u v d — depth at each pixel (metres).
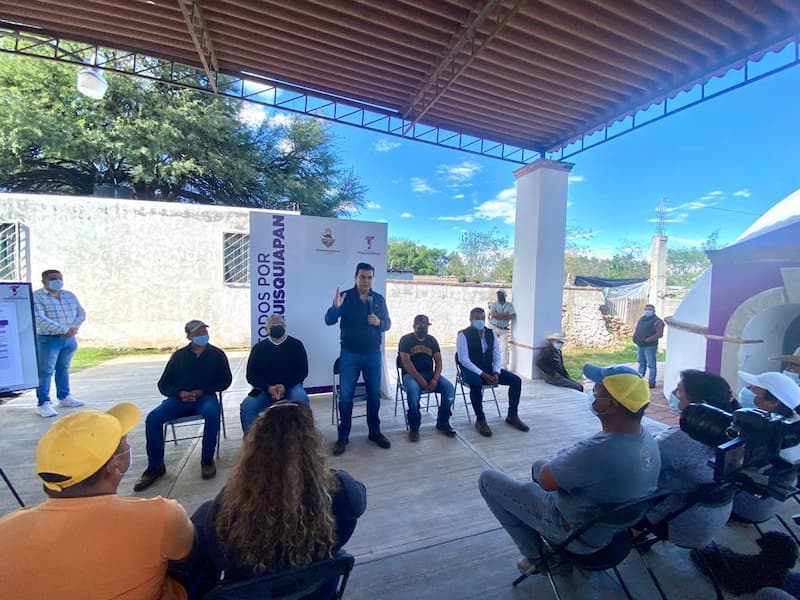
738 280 4.46
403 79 4.59
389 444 3.69
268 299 4.66
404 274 13.30
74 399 4.76
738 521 2.48
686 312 5.53
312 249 4.77
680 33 3.60
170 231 8.61
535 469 2.12
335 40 3.93
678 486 1.90
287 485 1.14
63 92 11.77
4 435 3.83
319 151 17.47
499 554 2.24
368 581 2.00
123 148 12.30
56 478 1.02
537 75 4.40
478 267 31.44
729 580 1.98
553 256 6.52
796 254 3.92
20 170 12.57
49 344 4.32
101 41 4.06
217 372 3.29
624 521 1.61
